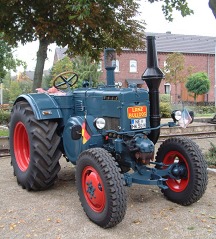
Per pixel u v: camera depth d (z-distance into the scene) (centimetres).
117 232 396
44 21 974
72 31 1078
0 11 966
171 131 1225
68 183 590
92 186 414
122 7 1107
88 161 418
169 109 1798
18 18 1023
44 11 986
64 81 598
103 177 396
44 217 439
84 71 2889
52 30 992
